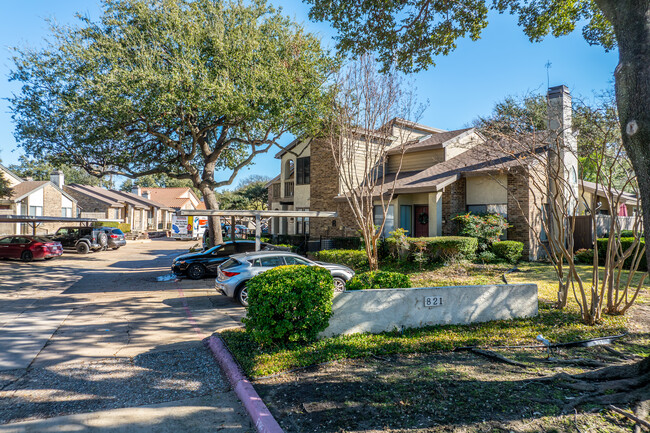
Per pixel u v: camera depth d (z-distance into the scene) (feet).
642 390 12.76
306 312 19.56
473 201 53.78
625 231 53.36
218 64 50.29
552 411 12.21
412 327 22.68
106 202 127.03
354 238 58.18
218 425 13.05
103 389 16.07
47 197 101.81
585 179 68.08
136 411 14.07
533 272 40.70
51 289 41.70
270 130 58.18
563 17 29.01
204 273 48.21
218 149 62.64
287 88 51.29
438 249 46.50
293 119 55.72
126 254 84.48
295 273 20.25
